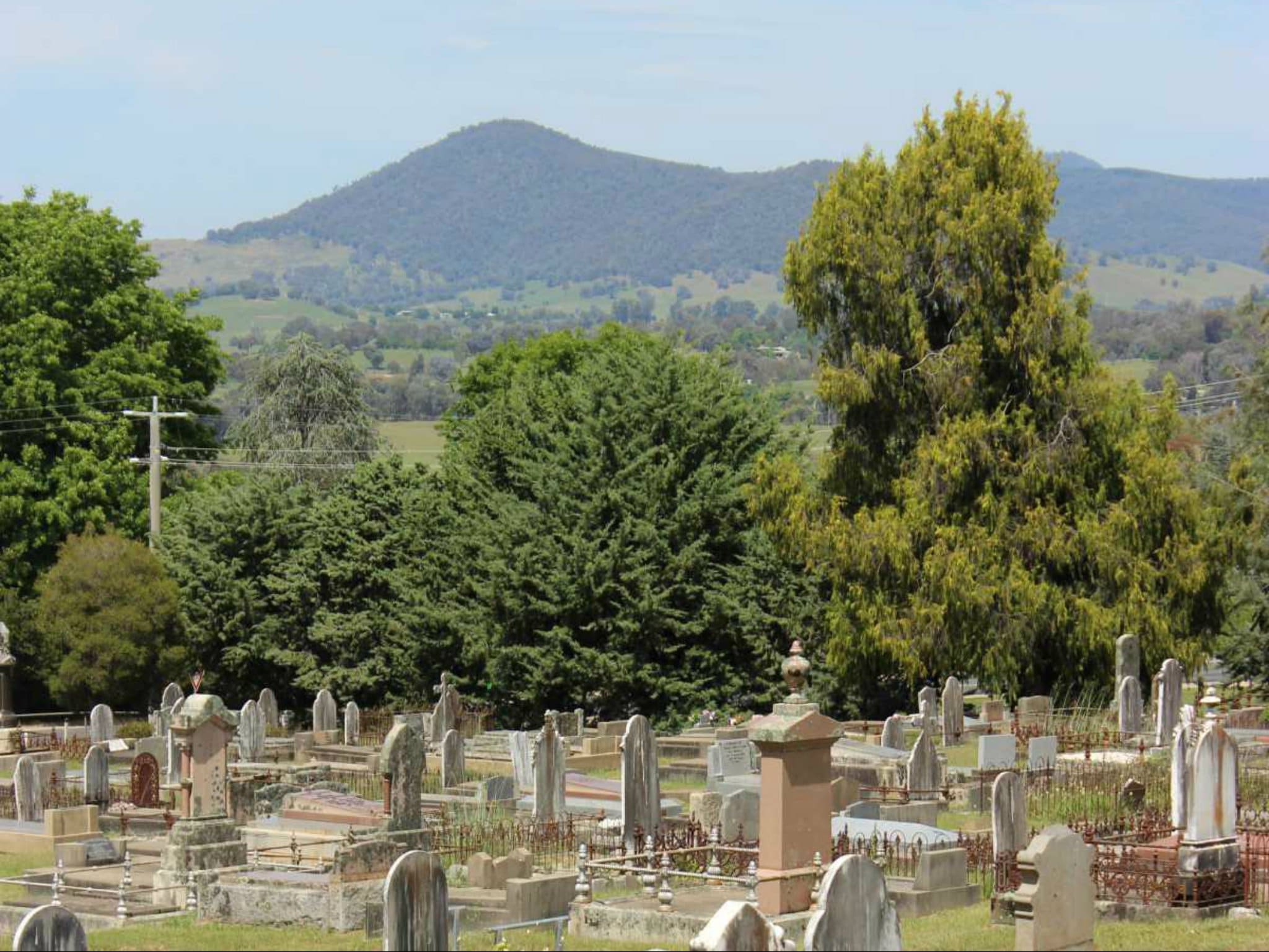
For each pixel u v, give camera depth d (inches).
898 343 2842.0
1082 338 2763.3
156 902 1438.2
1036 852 958.4
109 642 3070.9
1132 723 2353.6
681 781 2274.9
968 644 2637.8
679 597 3014.3
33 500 3476.9
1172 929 1130.7
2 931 1371.8
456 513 3292.3
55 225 3678.6
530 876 1357.0
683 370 3169.3
